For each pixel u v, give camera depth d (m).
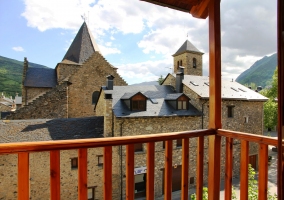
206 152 11.22
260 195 1.77
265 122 15.98
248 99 13.45
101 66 18.31
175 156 10.79
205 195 5.29
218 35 2.18
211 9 2.20
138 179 10.08
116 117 9.75
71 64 21.23
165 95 13.38
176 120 11.18
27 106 14.12
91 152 9.24
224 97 12.44
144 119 10.39
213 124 2.15
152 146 1.77
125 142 1.65
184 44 25.94
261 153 1.77
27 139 8.88
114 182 9.73
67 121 10.75
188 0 2.30
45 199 8.45
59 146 1.44
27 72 20.89
